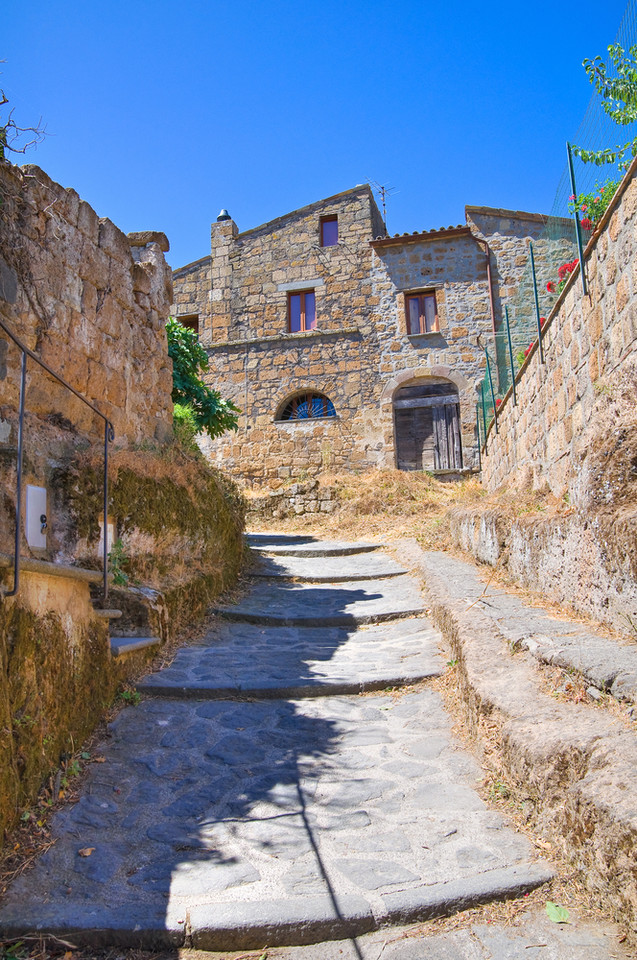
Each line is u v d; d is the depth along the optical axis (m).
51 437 5.06
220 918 2.45
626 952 2.14
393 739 3.93
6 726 2.94
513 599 5.51
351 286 16.69
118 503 5.44
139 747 3.82
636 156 4.16
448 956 2.27
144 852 2.88
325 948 2.38
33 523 4.49
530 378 7.54
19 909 2.51
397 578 8.05
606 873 2.31
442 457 15.66
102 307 5.97
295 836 2.98
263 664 5.20
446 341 15.91
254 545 10.24
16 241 4.77
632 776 2.45
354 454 16.00
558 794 2.77
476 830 2.95
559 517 5.30
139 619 5.10
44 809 3.11
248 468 16.52
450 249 16.25
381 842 2.90
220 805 3.26
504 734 3.24
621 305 4.46
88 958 2.36
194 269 17.88
